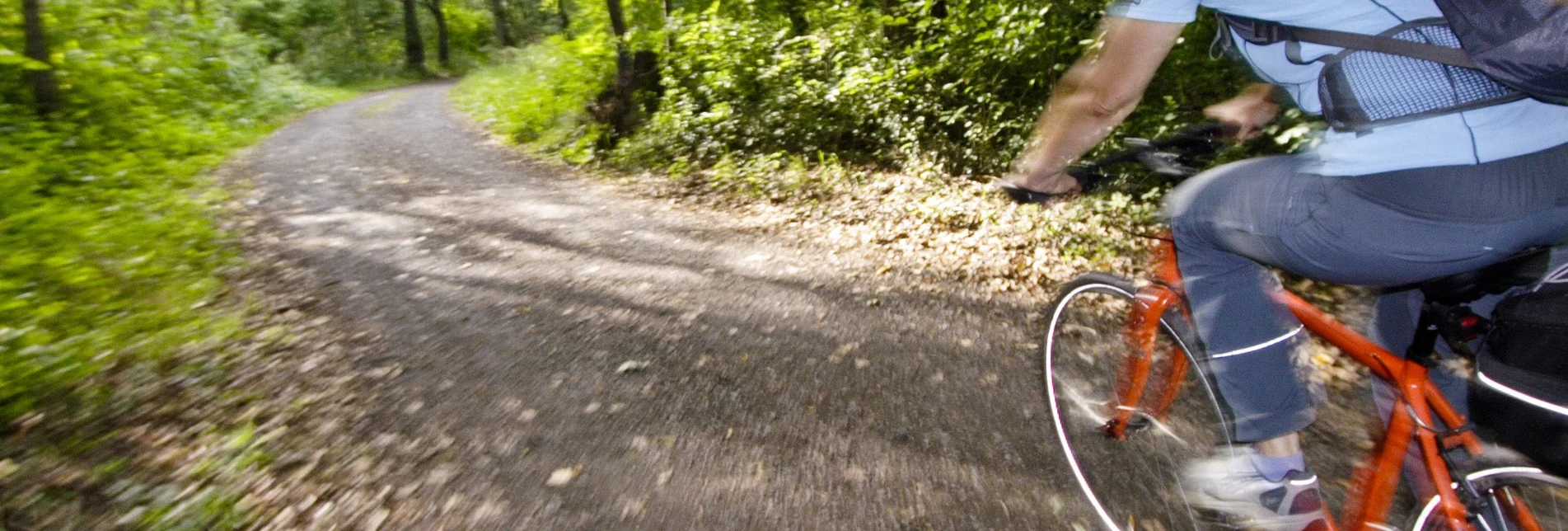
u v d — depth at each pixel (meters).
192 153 10.30
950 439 3.23
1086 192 2.10
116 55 12.50
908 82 9.09
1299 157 1.70
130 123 10.27
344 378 3.79
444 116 17.62
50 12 10.99
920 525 2.70
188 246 5.73
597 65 13.15
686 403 3.56
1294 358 2.02
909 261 5.83
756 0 11.54
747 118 10.20
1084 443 2.64
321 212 7.40
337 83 31.19
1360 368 3.25
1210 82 6.41
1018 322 4.56
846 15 10.15
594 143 11.46
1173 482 2.41
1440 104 1.41
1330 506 2.52
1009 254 5.81
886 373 3.88
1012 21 7.71
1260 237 1.73
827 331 4.43
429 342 4.25
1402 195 1.47
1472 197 1.43
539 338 4.32
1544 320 1.44
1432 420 1.85
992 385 3.74
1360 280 1.64
